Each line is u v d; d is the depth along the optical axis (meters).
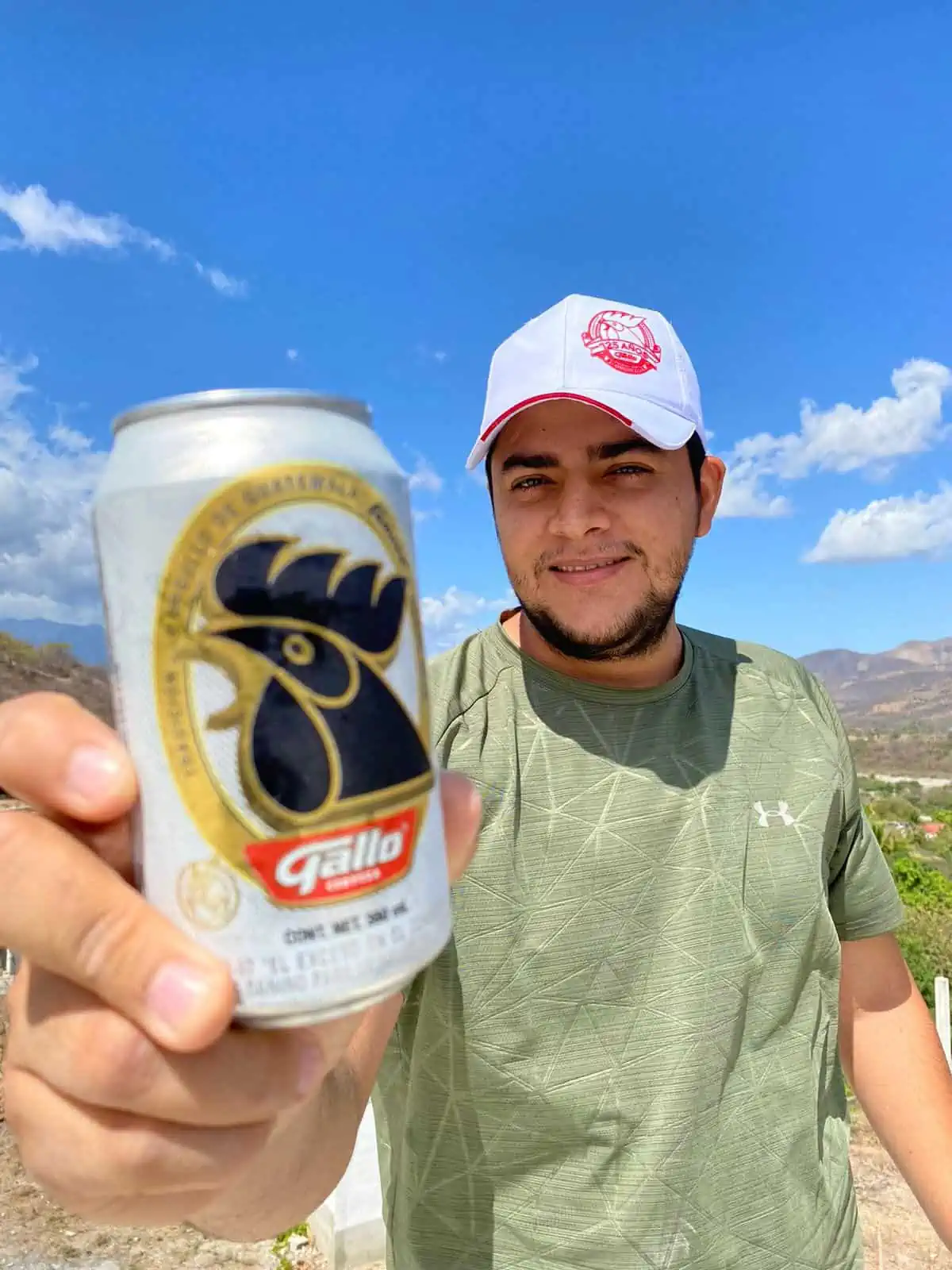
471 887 0.34
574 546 0.36
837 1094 0.41
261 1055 0.18
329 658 0.18
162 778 0.18
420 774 0.19
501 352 0.41
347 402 0.20
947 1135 0.40
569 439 0.36
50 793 0.18
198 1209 0.19
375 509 0.19
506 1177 0.34
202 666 0.17
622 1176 0.34
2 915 0.17
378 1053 0.29
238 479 0.18
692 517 0.40
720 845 0.36
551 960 0.34
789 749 0.39
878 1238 1.01
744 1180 0.35
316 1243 1.00
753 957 0.36
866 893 0.42
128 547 0.18
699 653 0.42
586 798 0.36
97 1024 0.17
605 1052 0.34
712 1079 0.35
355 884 0.18
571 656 0.38
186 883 0.17
